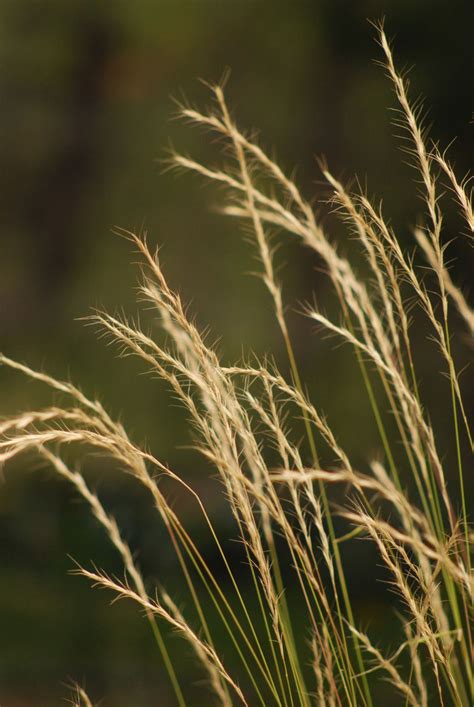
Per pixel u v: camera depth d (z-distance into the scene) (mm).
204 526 10180
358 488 1666
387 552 1696
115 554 10555
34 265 13680
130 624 8633
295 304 11047
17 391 11938
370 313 1821
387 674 5082
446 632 1637
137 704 6324
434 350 8586
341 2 11453
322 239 1904
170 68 13320
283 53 12227
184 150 12820
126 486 10789
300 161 11828
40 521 10969
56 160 13859
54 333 13016
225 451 1651
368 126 11430
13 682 6902
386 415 9812
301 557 1709
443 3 10125
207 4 12719
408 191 10164
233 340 11352
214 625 8250
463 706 1680
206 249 12250
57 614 8898
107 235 13242
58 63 13695
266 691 6273
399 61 10500
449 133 9773
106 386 11680
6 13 13578
